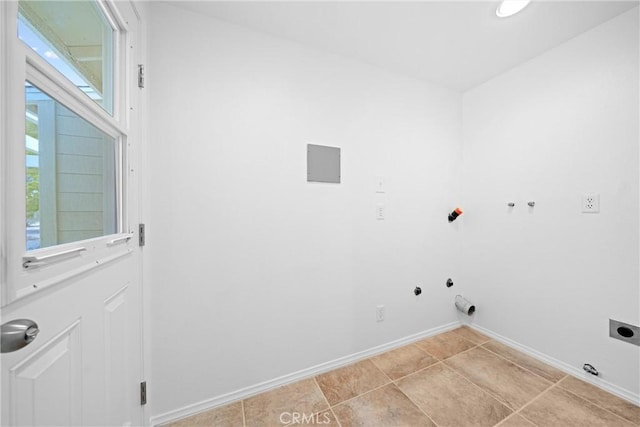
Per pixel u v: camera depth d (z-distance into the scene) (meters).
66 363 0.62
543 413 1.26
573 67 1.53
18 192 0.47
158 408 1.24
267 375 1.48
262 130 1.45
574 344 1.55
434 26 1.43
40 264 0.53
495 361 1.71
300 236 1.57
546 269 1.68
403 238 1.95
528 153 1.76
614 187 1.38
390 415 1.27
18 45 0.47
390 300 1.90
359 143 1.76
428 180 2.05
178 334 1.27
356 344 1.76
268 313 1.48
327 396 1.41
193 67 1.29
